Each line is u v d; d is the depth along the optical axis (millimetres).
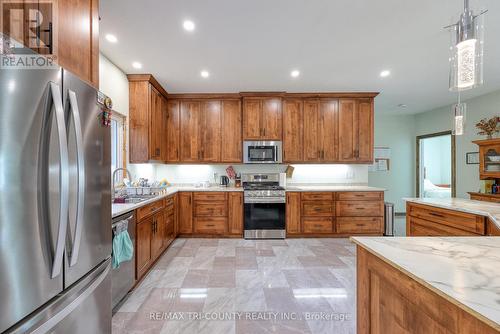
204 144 4305
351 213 4098
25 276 851
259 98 4246
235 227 4066
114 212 1905
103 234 1399
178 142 4289
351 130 4312
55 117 949
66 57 1188
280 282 2512
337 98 4312
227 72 3340
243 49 2697
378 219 4113
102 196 1390
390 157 6055
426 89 4098
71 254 1050
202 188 4207
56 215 969
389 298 1020
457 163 4934
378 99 4699
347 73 3391
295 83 3795
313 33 2389
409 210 2746
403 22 2213
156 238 2906
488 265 911
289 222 4062
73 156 1081
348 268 2857
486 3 1947
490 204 2295
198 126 4301
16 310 821
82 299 1149
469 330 670
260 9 2020
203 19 2146
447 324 739
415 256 1007
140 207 2420
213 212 4062
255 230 4023
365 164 4590
